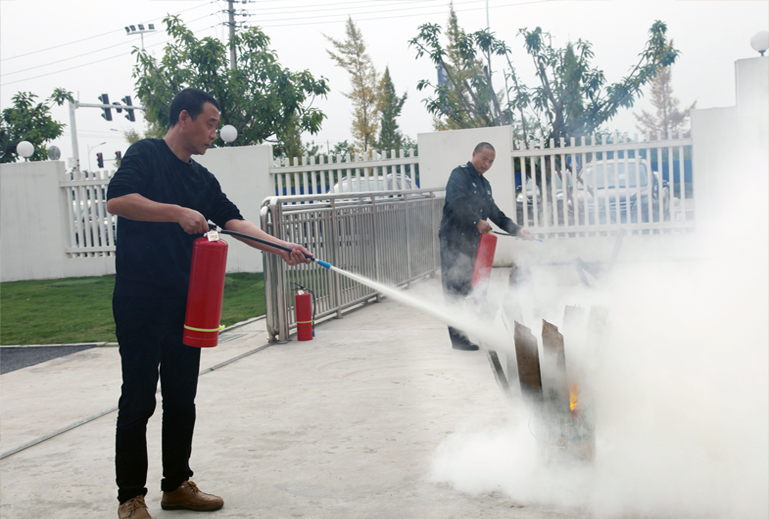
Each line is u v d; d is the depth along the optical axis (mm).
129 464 2617
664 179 9930
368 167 11016
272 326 6031
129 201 2539
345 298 7336
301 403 4191
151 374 2660
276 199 6020
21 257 12828
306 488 2922
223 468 3209
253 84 16250
